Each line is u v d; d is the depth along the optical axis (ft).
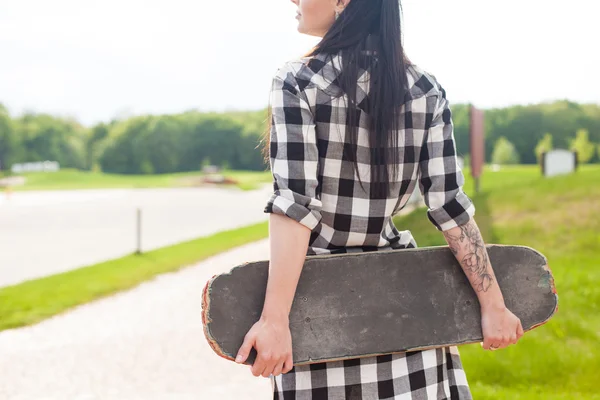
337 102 4.09
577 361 14.46
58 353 18.88
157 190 160.97
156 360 17.90
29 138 361.10
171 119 378.32
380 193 4.25
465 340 4.31
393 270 4.16
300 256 3.81
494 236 37.32
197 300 27.02
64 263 41.63
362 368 4.26
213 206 98.32
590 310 19.31
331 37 4.22
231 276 3.84
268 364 3.78
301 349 3.96
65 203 107.55
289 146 3.92
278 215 3.83
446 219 4.25
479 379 14.17
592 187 45.32
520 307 4.48
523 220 40.16
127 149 368.27
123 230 63.05
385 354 4.20
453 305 4.30
